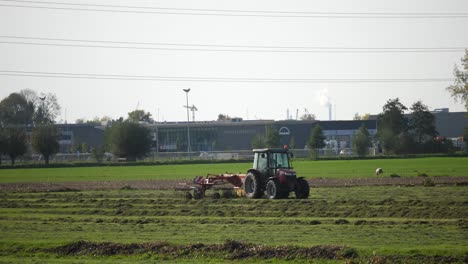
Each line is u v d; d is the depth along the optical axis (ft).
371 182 655.35
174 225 366.02
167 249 287.28
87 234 336.90
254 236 316.81
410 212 392.68
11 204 504.84
